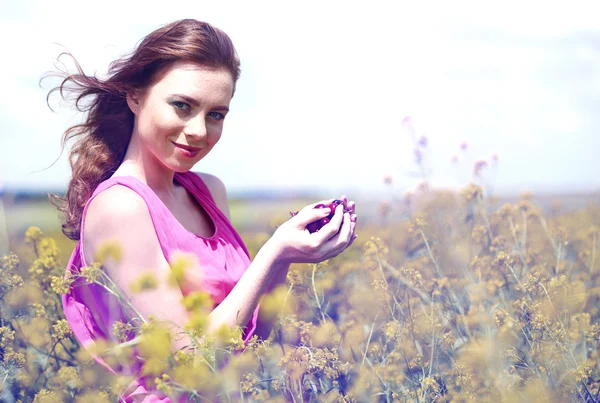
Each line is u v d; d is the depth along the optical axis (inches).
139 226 66.9
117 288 61.7
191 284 68.7
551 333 73.5
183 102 67.2
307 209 70.3
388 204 127.1
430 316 82.5
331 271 98.9
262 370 69.4
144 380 65.0
